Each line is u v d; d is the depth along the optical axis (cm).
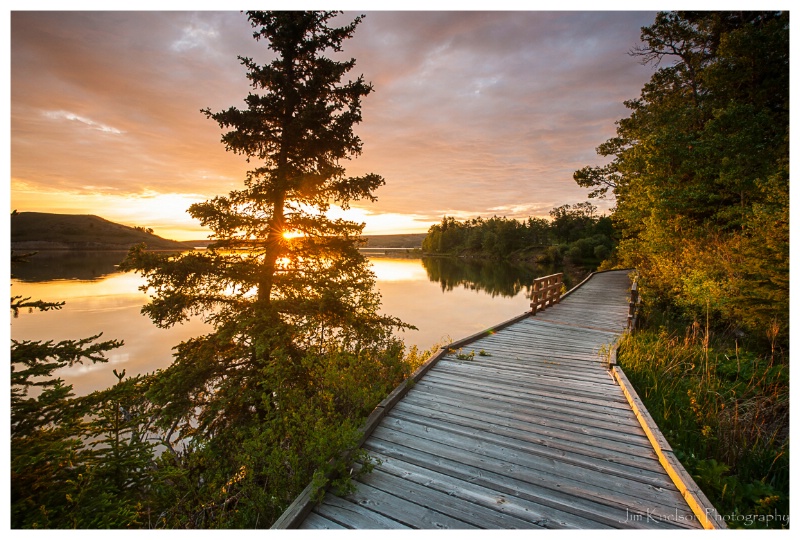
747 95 1554
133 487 305
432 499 270
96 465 282
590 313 984
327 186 625
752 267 598
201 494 325
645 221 1576
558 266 5403
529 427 371
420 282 3170
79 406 289
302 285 582
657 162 1420
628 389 439
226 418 524
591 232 6506
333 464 289
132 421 333
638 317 846
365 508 263
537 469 303
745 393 453
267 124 615
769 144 1297
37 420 275
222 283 567
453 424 378
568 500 267
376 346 544
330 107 611
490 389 468
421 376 507
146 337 1281
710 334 735
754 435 371
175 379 510
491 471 301
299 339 556
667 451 308
